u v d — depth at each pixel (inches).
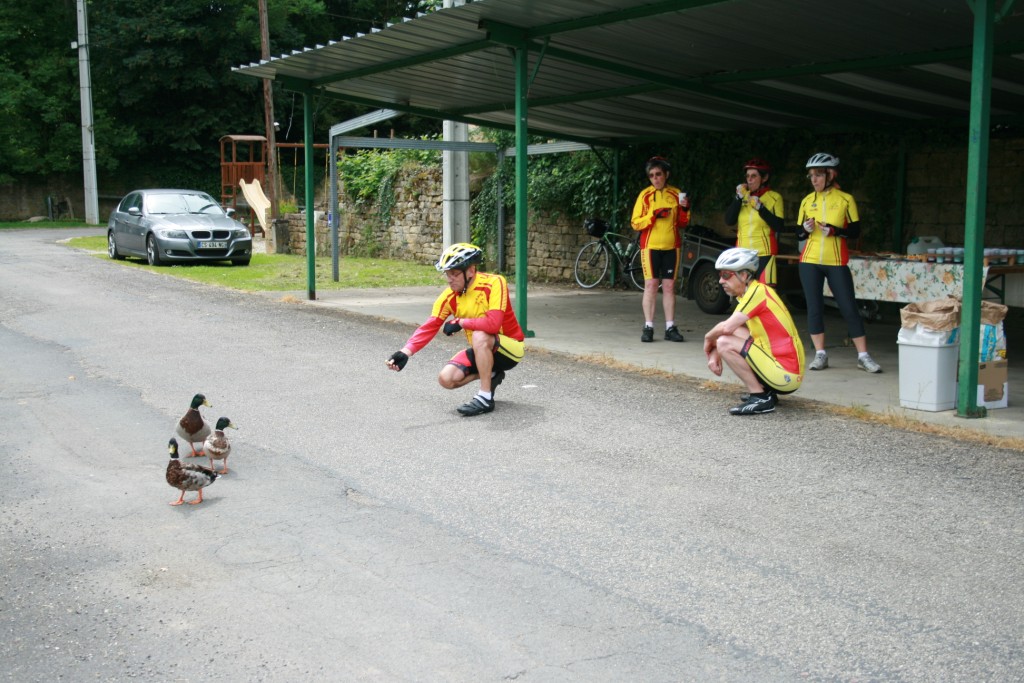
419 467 236.7
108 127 1704.0
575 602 161.2
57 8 1793.8
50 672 141.0
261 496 216.5
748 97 467.8
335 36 1927.9
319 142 1951.3
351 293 601.3
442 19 375.6
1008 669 137.3
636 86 473.4
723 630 150.7
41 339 421.4
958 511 200.7
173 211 797.2
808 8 315.6
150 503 213.0
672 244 414.0
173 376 345.1
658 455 243.9
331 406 300.4
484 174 774.5
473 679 136.9
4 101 1632.6
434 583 169.3
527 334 428.5
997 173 481.1
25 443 261.4
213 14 1738.4
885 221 528.4
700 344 414.0
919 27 331.3
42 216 1759.4
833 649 143.9
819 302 352.2
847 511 201.5
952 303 284.7
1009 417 277.6
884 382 330.6
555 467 235.0
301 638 150.1
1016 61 360.8
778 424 273.0
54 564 179.9
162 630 153.6
